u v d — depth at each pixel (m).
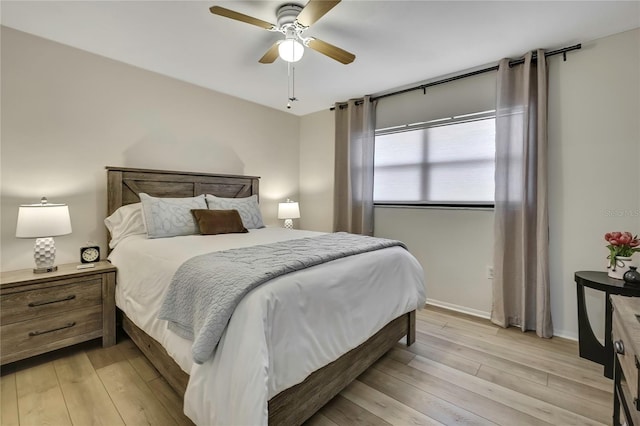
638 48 2.14
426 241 3.25
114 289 2.27
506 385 1.80
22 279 1.91
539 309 2.45
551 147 2.48
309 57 2.62
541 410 1.58
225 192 3.49
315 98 3.73
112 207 2.62
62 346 2.03
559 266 2.46
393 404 1.62
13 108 2.21
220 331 1.17
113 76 2.69
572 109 2.39
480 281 2.90
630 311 1.06
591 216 2.33
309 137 4.40
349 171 3.74
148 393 1.68
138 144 2.86
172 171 3.02
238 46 2.44
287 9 1.90
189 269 1.52
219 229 2.69
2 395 1.66
